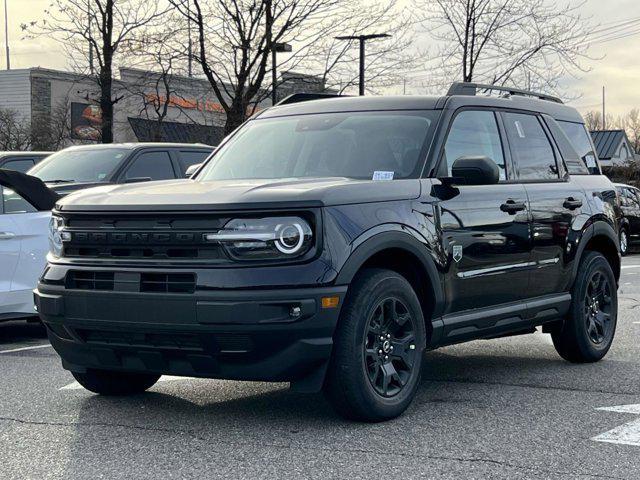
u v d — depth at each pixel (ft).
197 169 21.81
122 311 16.52
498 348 27.30
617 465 14.83
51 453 15.52
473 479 14.02
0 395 20.34
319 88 90.38
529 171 22.53
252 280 15.80
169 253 16.39
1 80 134.92
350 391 16.80
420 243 18.15
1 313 28.71
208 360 16.31
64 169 38.70
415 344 18.11
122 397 20.07
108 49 85.87
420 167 19.24
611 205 25.64
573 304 23.80
